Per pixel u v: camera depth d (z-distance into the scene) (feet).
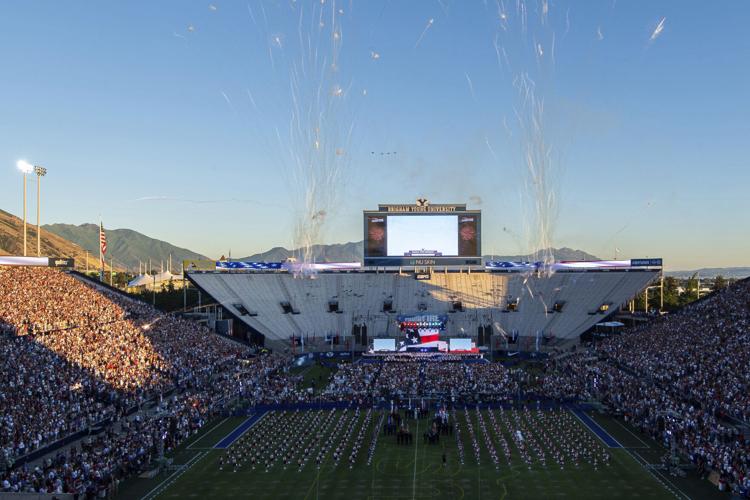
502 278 388.16
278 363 297.53
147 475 144.77
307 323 355.77
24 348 201.46
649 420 184.96
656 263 374.02
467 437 180.14
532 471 147.13
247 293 377.09
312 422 198.80
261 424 196.75
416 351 311.27
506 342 337.93
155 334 279.08
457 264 359.46
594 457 157.17
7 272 283.79
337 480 141.28
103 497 128.57
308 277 392.88
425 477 143.13
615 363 272.92
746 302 276.62
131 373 218.18
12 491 119.55
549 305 361.71
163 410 190.29
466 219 359.66
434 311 360.48
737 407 174.70
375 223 361.71
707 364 220.64
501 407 218.59
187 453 165.27
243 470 149.38
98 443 156.04
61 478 128.67
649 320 346.95
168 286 567.18
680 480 139.74
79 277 335.47
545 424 193.26
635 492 131.54
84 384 192.24
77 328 246.88
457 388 230.48
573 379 246.88
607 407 211.61
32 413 159.84
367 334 346.54
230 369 270.87
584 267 383.24
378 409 218.79
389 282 388.98
